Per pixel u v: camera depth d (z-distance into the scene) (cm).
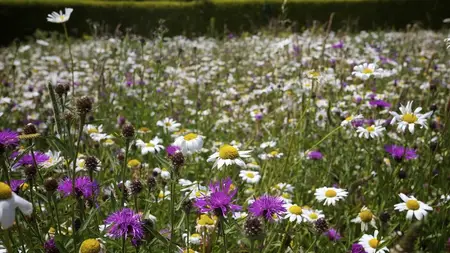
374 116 420
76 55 921
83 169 285
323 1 1645
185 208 199
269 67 720
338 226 290
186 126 504
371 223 272
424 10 1681
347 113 448
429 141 392
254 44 1002
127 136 224
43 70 715
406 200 256
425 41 983
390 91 570
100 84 554
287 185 315
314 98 476
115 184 243
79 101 187
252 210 185
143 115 509
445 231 286
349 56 694
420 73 646
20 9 1478
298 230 261
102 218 241
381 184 326
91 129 369
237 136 491
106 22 1517
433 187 344
